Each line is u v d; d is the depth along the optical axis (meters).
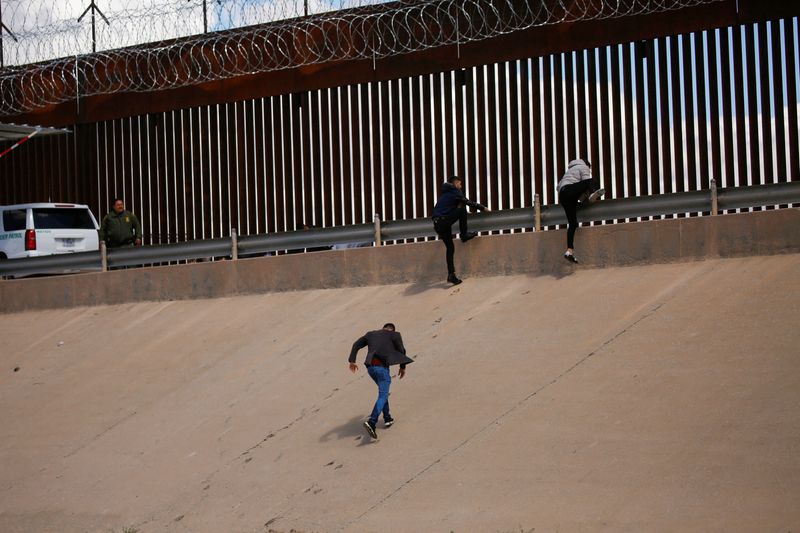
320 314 20.98
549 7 24.92
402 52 26.30
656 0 23.78
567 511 12.65
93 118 30.77
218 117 29.28
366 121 27.16
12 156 32.38
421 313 19.66
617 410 14.56
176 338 21.95
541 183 25.02
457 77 26.05
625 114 24.17
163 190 29.97
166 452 17.42
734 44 23.19
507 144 25.50
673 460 13.11
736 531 11.44
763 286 16.77
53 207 27.86
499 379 16.41
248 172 28.81
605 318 17.38
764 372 14.49
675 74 23.70
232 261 23.27
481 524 12.84
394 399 16.72
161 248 24.56
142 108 30.03
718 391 14.35
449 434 15.20
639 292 17.92
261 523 14.41
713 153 23.25
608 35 24.23
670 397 14.52
